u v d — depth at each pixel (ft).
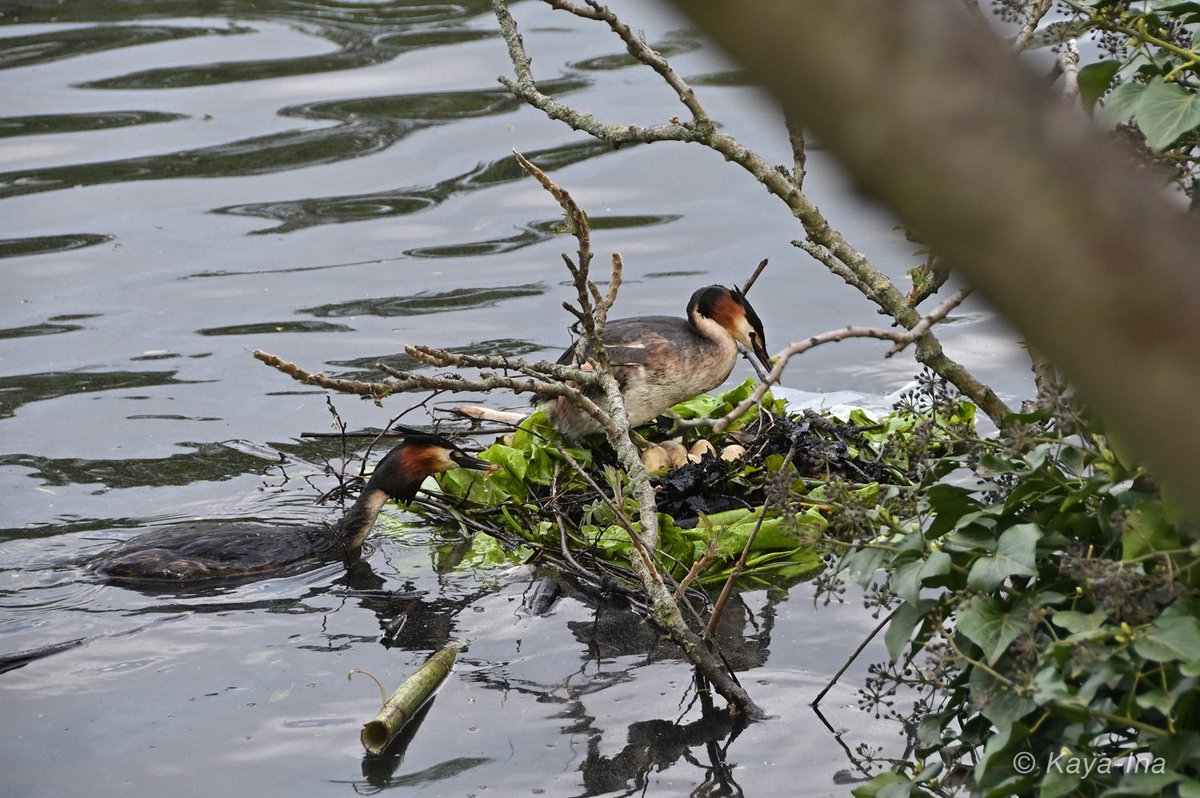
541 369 33.04
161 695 31.53
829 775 27.12
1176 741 18.37
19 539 40.37
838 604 35.37
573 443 44.65
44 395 51.06
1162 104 21.11
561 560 38.42
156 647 33.88
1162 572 18.95
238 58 91.76
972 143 4.70
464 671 32.27
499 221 67.72
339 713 30.55
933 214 4.78
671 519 37.81
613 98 80.53
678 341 45.03
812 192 69.41
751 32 4.66
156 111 82.33
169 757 28.78
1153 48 25.67
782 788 26.66
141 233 66.69
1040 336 4.83
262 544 39.40
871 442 44.01
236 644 34.06
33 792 27.53
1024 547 20.86
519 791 26.99
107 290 60.64
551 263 62.69
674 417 45.55
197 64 90.63
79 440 47.57
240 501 43.32
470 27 97.50
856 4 4.62
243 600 36.70
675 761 27.86
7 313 58.29
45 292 60.39
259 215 68.74
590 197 70.18
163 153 76.33
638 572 32.60
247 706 30.94
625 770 27.63
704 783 26.99
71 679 32.30
